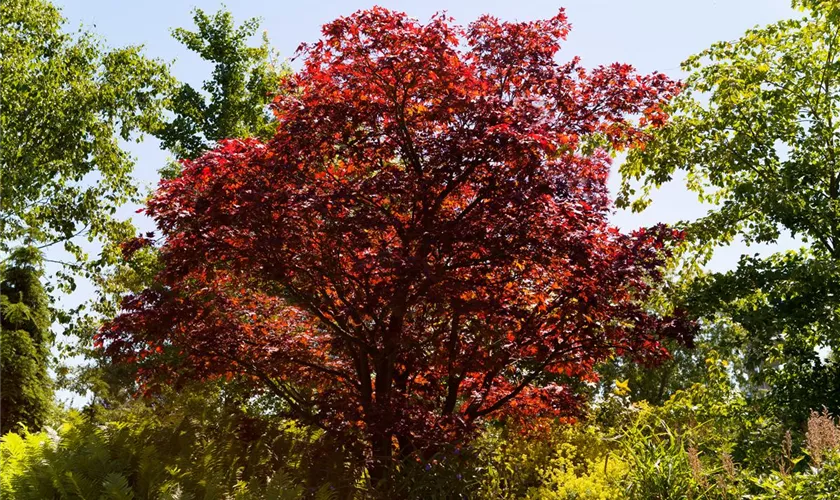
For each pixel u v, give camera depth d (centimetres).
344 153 788
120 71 1930
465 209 796
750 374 1507
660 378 2623
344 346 889
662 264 800
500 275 836
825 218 1409
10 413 1738
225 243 757
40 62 1848
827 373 1411
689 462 630
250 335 877
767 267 1409
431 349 870
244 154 767
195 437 658
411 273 705
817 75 1515
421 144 788
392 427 715
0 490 505
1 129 1727
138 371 865
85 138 1875
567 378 1455
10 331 1806
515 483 880
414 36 720
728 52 1584
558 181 859
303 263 770
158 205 757
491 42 865
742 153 1530
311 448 680
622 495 708
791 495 563
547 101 848
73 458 523
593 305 795
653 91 851
